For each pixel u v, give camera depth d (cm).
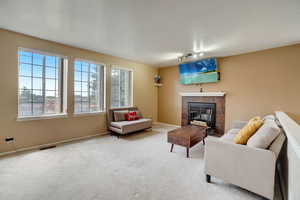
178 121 529
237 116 394
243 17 213
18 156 257
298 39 291
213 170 181
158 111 591
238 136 192
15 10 202
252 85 370
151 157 261
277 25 235
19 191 165
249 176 156
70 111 347
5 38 261
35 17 221
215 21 227
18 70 277
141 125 415
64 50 333
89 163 235
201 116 465
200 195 162
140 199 156
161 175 203
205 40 301
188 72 482
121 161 244
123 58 455
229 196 161
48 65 321
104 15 215
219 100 426
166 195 162
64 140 338
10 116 269
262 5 184
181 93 504
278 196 162
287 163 148
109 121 413
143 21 231
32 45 289
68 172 206
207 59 431
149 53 397
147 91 545
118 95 459
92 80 396
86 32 273
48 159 247
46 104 319
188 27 248
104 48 361
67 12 207
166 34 277
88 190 169
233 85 400
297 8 189
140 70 514
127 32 271
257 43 313
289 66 321
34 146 296
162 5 189
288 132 127
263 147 155
